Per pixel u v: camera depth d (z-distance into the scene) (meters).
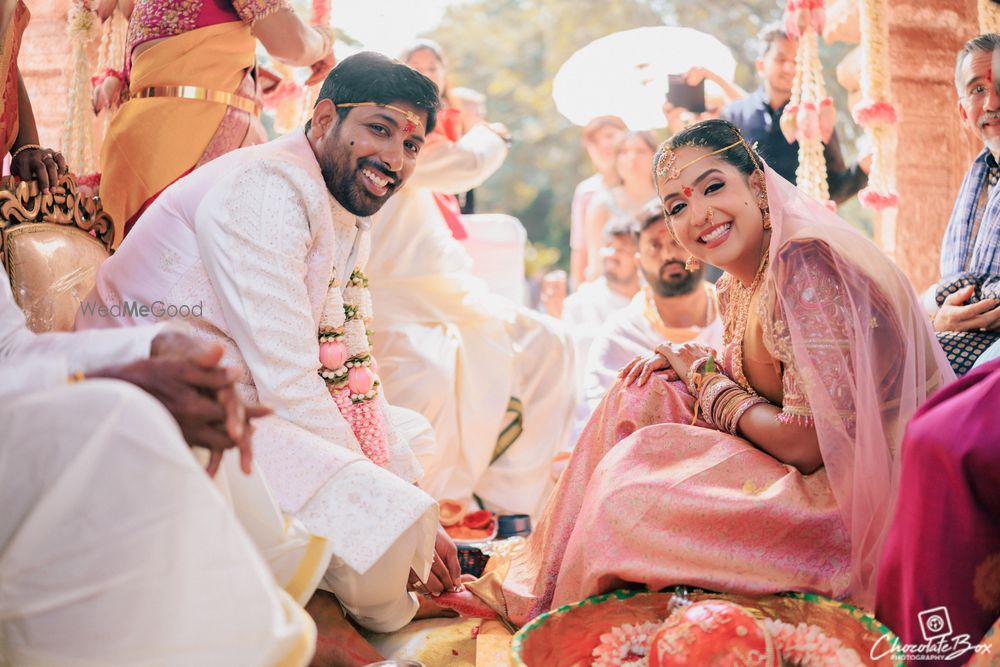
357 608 2.17
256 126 3.17
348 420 2.46
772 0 9.95
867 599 2.06
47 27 3.60
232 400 1.58
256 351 2.25
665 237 3.78
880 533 2.06
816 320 2.14
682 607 1.83
